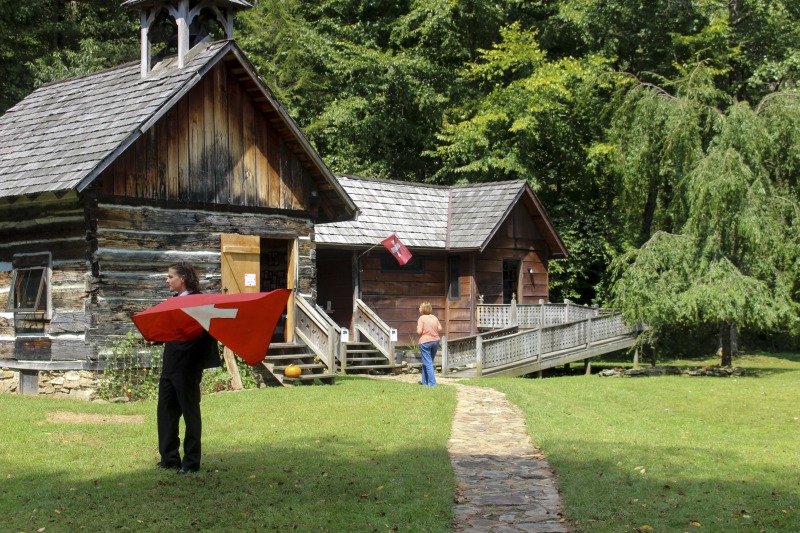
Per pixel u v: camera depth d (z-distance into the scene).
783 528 7.91
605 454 11.16
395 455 10.81
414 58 35.75
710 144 24.17
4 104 32.88
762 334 37.78
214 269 17.88
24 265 17.12
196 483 9.18
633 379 22.28
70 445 11.23
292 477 9.52
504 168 33.81
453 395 16.66
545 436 12.41
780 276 23.47
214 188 17.95
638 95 28.66
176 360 9.48
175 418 9.79
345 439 11.78
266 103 18.66
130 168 16.58
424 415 13.95
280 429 12.44
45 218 16.72
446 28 35.75
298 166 19.67
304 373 18.25
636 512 8.38
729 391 18.97
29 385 17.08
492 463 10.78
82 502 8.48
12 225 17.41
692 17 34.56
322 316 19.55
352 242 24.14
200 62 17.39
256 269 18.61
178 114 17.39
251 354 8.84
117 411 14.16
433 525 7.89
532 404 15.79
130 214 16.59
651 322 23.83
